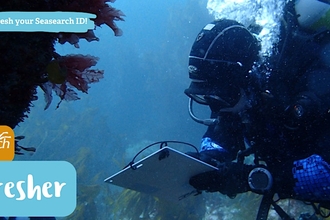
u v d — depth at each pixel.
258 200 7.04
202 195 7.32
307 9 2.04
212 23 2.22
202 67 2.11
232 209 7.66
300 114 1.86
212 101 2.24
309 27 2.03
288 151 2.05
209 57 2.09
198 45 2.14
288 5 2.14
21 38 1.10
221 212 7.75
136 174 2.12
